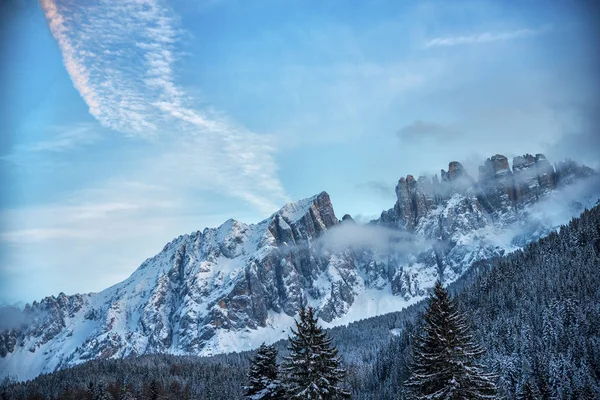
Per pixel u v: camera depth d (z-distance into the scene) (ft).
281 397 205.77
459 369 169.37
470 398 167.32
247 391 212.23
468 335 175.63
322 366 181.37
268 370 215.72
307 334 184.65
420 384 172.35
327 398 177.68
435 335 173.06
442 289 181.27
